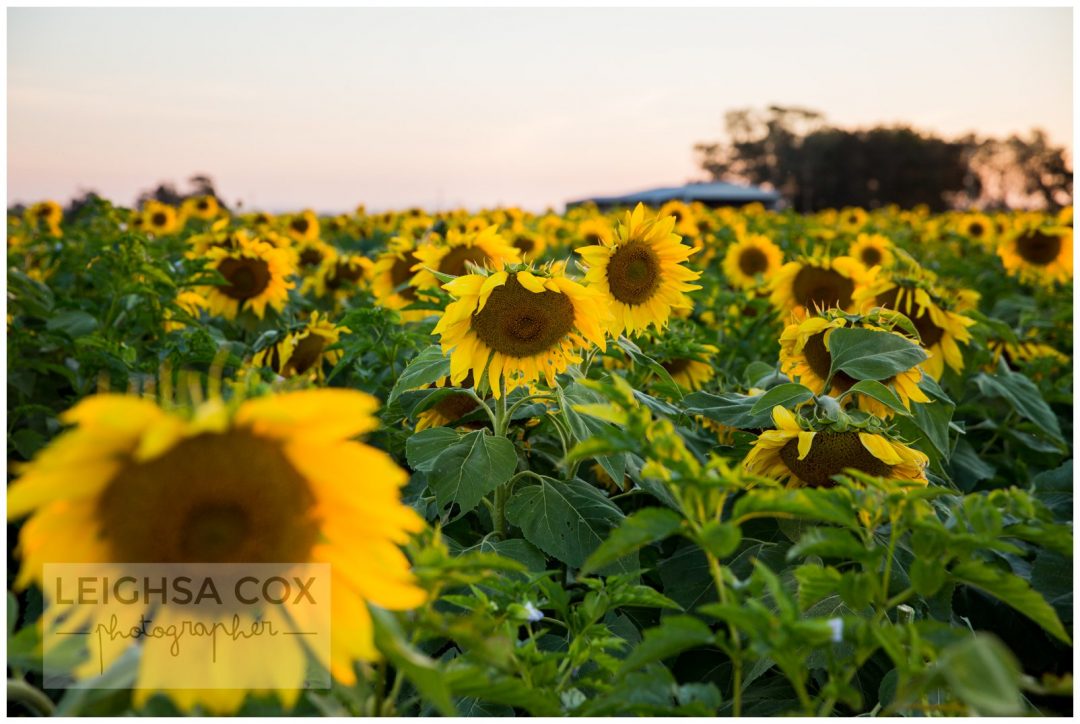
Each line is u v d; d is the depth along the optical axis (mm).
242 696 1259
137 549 1248
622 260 3506
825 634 1298
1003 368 4523
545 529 2697
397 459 3443
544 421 3357
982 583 1444
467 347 2906
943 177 66062
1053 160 43719
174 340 3967
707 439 3086
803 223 16234
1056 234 7609
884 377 2785
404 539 1325
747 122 70688
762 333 5473
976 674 1048
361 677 1496
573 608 1923
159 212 10453
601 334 2939
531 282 2805
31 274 6770
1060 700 3031
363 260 6633
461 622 1425
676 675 2631
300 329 4262
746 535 2736
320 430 1222
